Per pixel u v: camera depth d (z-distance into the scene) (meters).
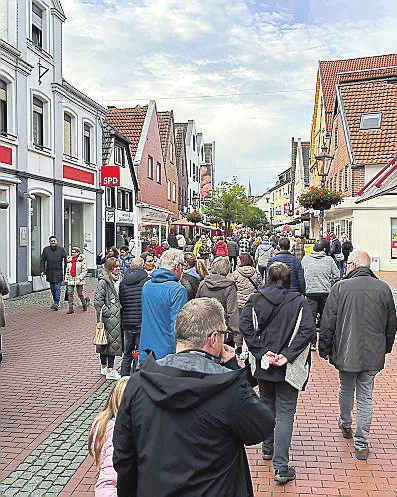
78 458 5.32
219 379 2.35
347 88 30.16
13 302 15.95
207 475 2.29
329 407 6.77
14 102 17.02
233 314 7.53
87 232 24.55
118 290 7.93
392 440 5.71
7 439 5.80
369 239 24.95
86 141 24.23
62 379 8.10
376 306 5.16
